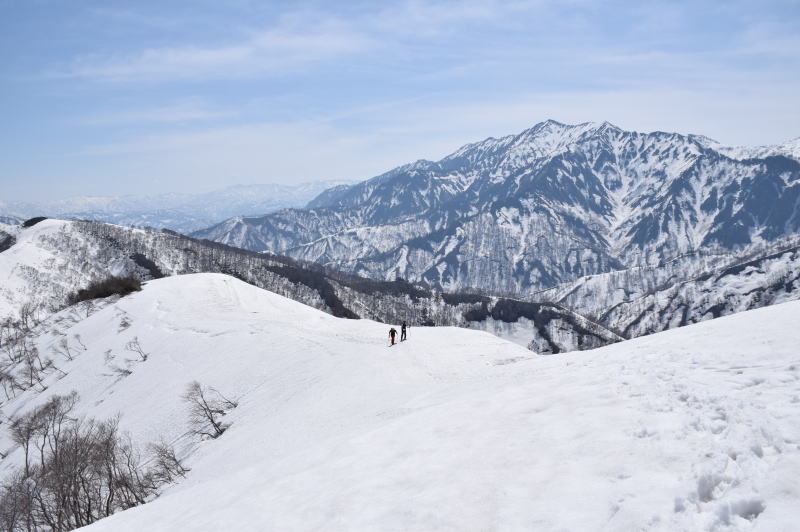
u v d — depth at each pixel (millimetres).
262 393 48844
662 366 16891
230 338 69125
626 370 17859
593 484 10117
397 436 17688
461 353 48344
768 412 10570
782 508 7438
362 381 41344
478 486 11633
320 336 63906
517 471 11852
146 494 37625
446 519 10547
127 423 53219
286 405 42656
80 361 79500
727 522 7641
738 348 16484
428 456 14648
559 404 16094
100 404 62156
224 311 90250
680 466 9695
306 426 34750
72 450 39625
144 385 62719
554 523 9188
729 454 9477
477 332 61469
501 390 20844
